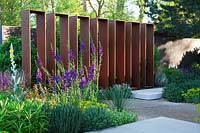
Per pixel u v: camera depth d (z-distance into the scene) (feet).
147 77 43.57
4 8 74.02
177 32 52.54
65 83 21.97
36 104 18.48
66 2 86.33
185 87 34.09
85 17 36.27
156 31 50.96
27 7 78.23
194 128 19.33
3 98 19.61
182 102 32.45
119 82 40.68
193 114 25.80
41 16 33.01
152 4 57.16
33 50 35.40
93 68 23.95
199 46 58.75
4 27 39.42
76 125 18.16
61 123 17.71
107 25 38.24
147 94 34.50
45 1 83.61
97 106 21.86
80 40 36.78
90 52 36.60
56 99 21.83
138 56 41.55
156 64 45.39
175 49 54.29
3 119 16.07
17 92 20.30
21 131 16.30
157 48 48.08
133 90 39.40
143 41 42.45
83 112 19.62
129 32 40.96
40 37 33.12
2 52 37.04
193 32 52.34
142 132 18.39
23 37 32.01
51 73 32.86
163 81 43.57
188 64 56.39
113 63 39.42
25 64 31.83
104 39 38.45
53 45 33.30
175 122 20.83
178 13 53.21
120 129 19.06
